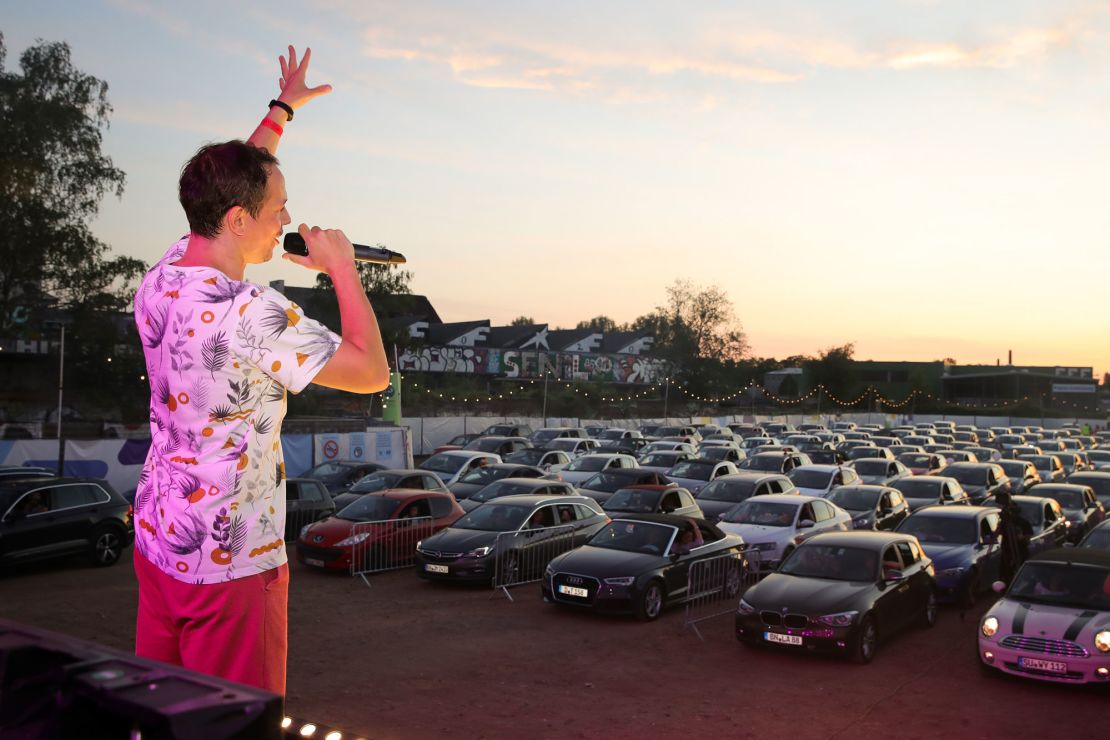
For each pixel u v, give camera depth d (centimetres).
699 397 7750
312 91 255
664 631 1375
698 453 3625
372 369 181
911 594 1378
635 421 5647
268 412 183
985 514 1758
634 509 2067
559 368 6531
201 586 175
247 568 180
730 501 2264
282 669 189
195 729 84
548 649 1256
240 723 87
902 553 1431
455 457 2778
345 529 1781
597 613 1480
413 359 5528
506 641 1296
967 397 10062
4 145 3169
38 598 1478
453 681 1091
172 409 178
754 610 1261
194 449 176
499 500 1850
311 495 2091
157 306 179
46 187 3291
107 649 107
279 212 197
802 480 2573
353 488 2208
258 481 183
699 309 7988
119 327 3581
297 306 184
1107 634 1067
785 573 1372
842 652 1204
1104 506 2538
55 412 3372
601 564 1466
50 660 103
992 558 1670
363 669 1136
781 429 5709
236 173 185
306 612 1460
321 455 2738
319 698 1012
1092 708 1027
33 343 3466
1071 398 10238
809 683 1117
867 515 2133
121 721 87
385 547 1806
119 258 3453
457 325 7256
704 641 1319
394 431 2931
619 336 8362
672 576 1491
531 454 3141
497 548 1647
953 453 3875
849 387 9250
